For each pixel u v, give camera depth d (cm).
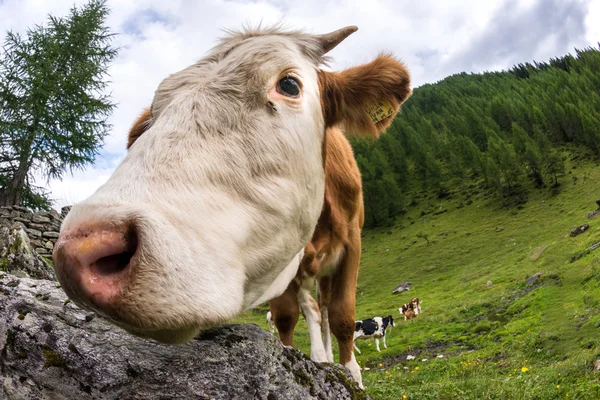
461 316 1060
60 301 102
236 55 91
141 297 59
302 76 97
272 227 83
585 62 5641
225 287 68
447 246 2641
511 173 3319
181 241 65
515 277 1359
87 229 59
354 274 171
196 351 92
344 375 114
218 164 77
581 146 3597
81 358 91
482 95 6128
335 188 159
